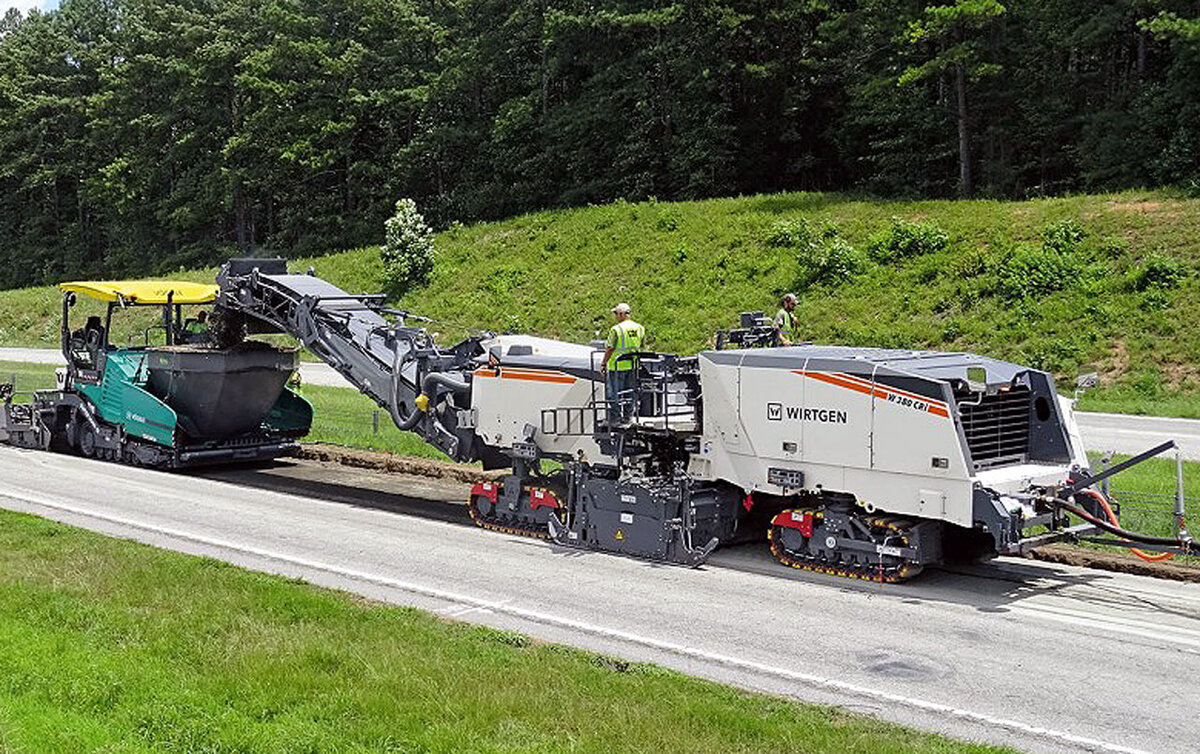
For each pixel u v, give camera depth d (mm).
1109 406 25672
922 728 7590
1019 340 29844
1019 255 32250
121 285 20438
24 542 12641
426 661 8328
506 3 57812
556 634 9820
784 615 10508
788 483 12188
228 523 14891
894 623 10258
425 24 60875
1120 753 7203
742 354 12625
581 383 13727
